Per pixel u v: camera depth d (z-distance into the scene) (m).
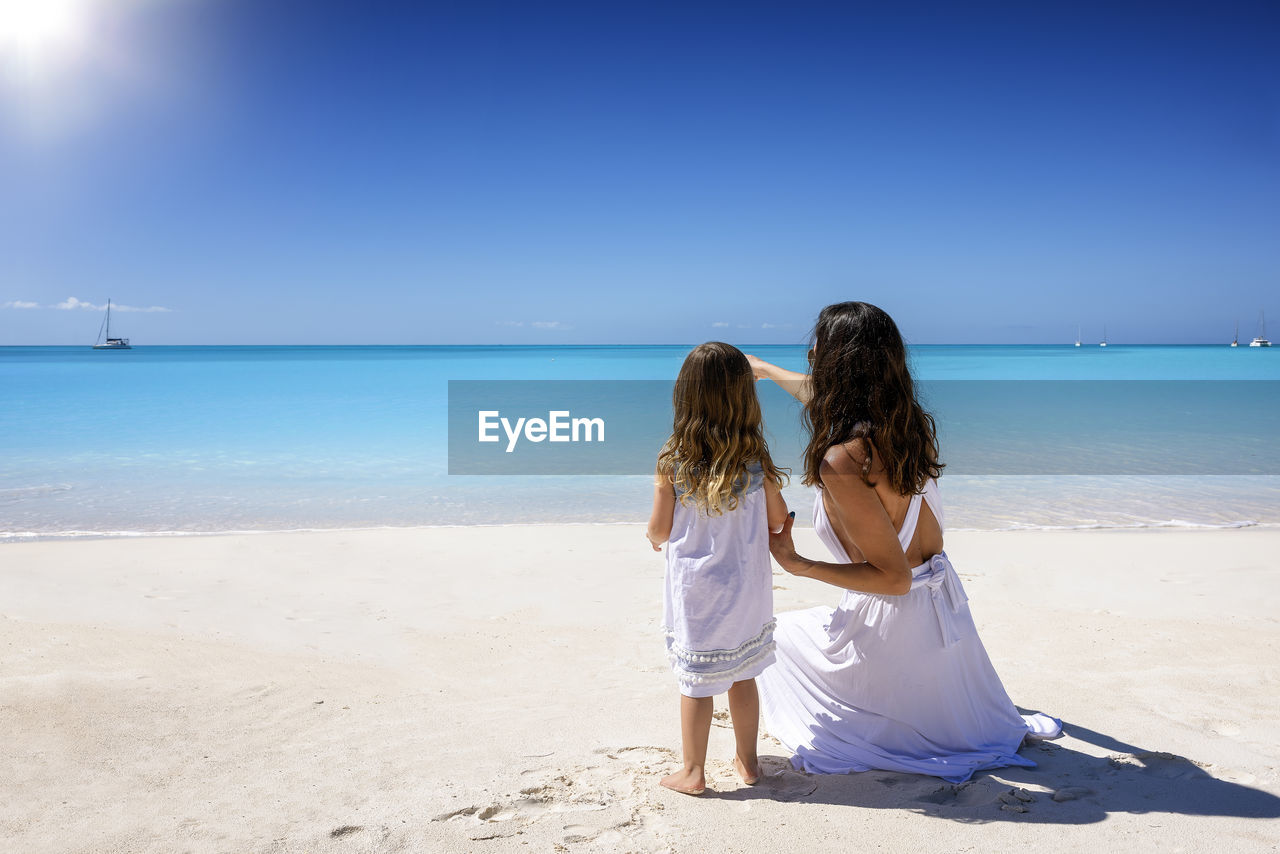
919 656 2.72
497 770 2.83
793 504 9.05
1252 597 5.26
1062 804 2.45
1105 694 3.49
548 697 3.65
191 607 5.09
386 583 5.80
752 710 2.67
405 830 2.37
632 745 3.08
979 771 2.70
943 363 59.09
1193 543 6.98
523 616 5.02
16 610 4.91
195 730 3.19
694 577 2.59
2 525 8.09
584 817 2.44
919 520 2.71
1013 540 7.16
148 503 9.30
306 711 3.43
